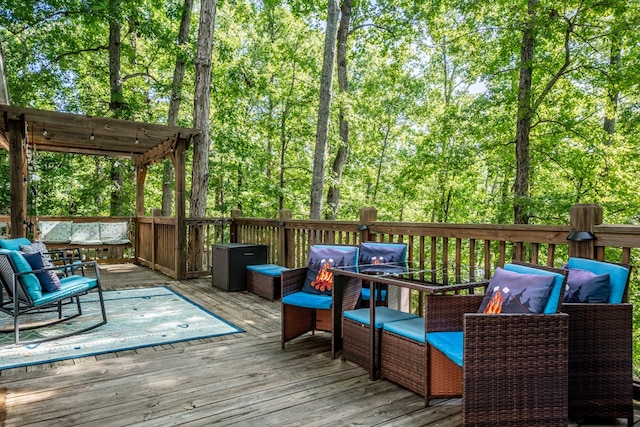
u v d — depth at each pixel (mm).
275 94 11797
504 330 1855
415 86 14375
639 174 8422
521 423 1867
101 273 7070
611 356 2076
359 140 14930
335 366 2859
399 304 3428
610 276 2141
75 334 3545
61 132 6164
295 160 14703
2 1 8406
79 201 11266
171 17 10719
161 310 4449
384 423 2076
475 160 9844
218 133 9617
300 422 2072
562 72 7969
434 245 3463
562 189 9867
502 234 2906
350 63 14875
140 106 10523
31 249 3912
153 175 12906
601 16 7504
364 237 4152
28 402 2273
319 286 3314
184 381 2576
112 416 2117
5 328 3689
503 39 8289
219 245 5672
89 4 8867
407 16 10195
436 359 2271
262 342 3381
